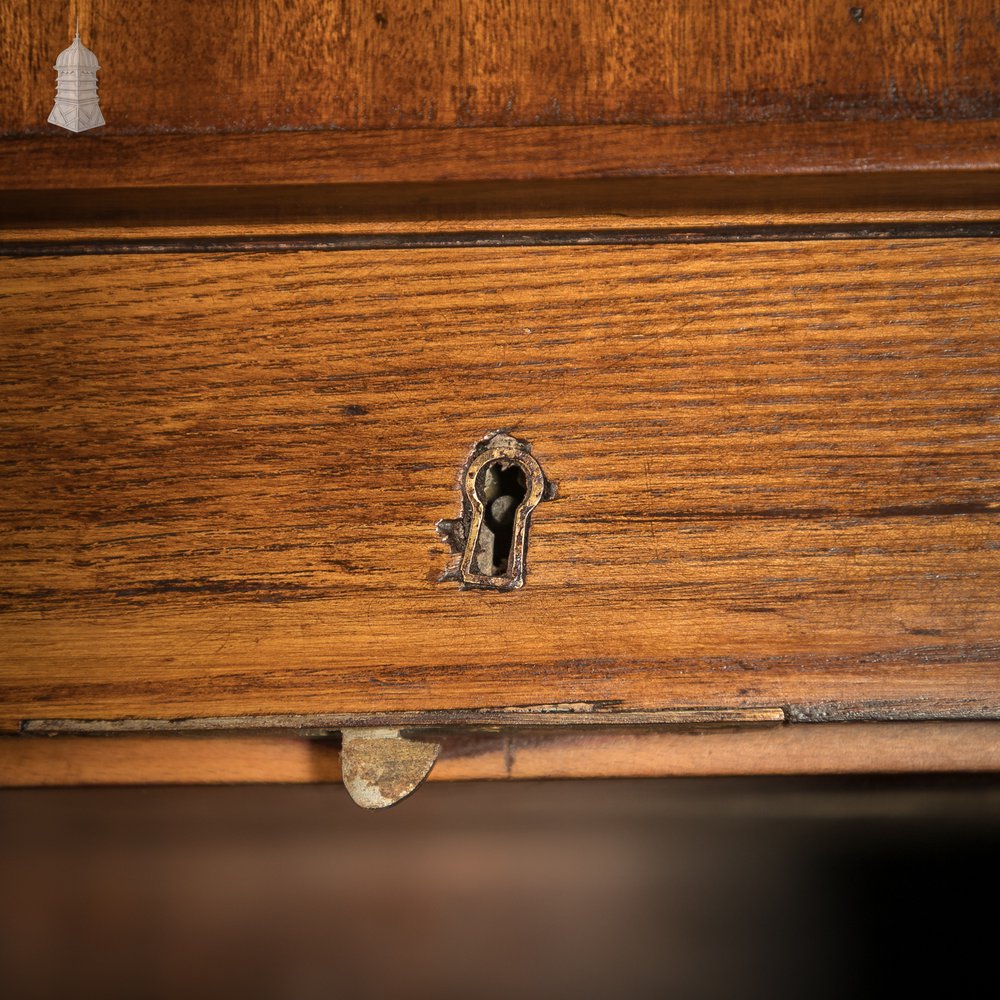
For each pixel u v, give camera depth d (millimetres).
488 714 260
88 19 258
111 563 267
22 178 255
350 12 256
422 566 263
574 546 261
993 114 248
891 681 259
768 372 260
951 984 327
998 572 259
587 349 262
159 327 266
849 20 251
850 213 259
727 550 260
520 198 257
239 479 266
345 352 264
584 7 254
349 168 253
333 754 272
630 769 268
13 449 268
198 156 254
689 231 260
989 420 259
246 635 265
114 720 266
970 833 309
